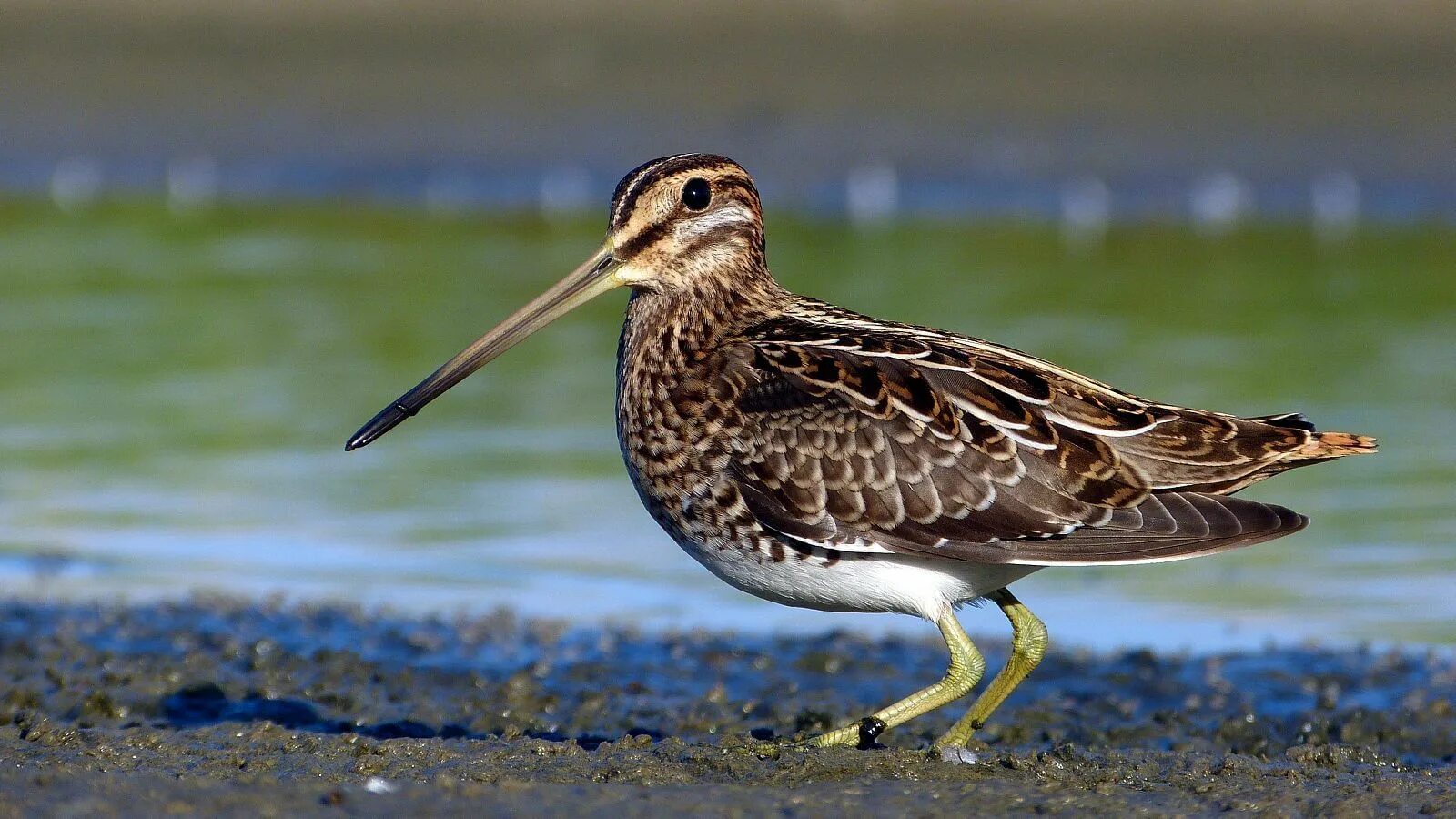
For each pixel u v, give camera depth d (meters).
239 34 30.20
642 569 14.10
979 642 12.62
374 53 29.47
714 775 8.56
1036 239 23.62
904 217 24.84
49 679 11.36
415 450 16.42
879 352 9.45
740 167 10.17
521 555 14.26
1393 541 14.13
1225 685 11.53
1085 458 9.09
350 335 19.80
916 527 9.15
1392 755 10.09
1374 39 27.50
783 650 12.32
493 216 25.83
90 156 27.97
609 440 16.70
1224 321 19.55
